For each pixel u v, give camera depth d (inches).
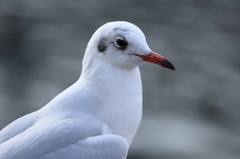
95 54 275.6
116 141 263.0
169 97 673.6
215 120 633.0
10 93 666.2
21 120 275.9
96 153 254.8
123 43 269.3
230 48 845.2
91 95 273.3
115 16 959.6
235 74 754.2
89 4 1013.8
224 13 999.0
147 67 745.0
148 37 866.1
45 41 840.9
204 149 558.6
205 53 820.0
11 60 773.3
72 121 260.7
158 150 547.2
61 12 971.9
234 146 576.1
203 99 677.9
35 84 692.7
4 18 925.8
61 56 784.3
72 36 866.8
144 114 627.8
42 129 255.8
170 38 867.4
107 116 271.4
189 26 926.4
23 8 976.3
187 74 743.1
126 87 275.6
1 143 264.4
